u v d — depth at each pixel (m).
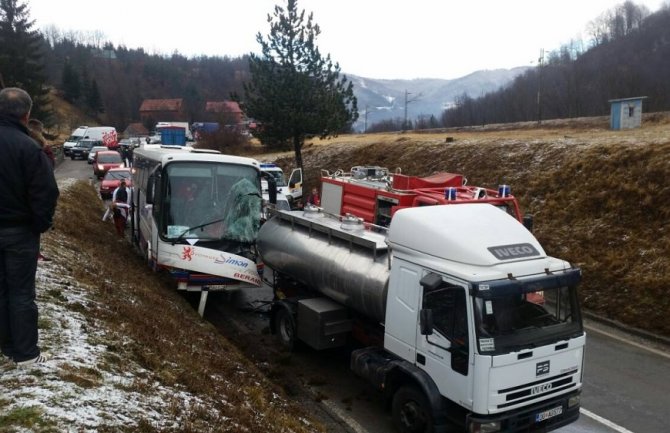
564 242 14.14
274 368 8.26
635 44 71.38
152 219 10.49
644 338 10.35
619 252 12.80
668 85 51.47
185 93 130.50
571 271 5.98
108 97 114.25
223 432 4.77
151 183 10.17
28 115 4.34
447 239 5.97
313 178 29.39
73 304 6.47
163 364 5.82
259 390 6.54
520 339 5.55
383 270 6.98
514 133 27.55
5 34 55.47
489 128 35.00
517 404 5.54
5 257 4.34
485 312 5.42
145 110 108.12
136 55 149.62
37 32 58.66
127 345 5.87
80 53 133.50
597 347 9.86
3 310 4.50
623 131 21.98
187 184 10.02
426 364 6.02
